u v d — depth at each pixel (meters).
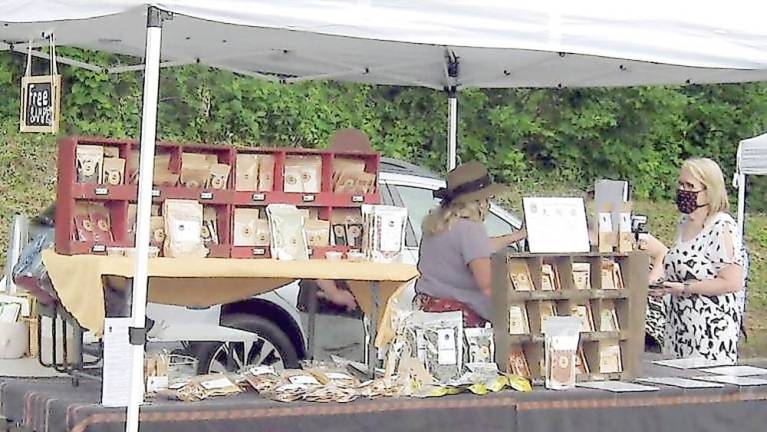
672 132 14.55
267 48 6.04
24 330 5.16
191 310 6.32
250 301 6.69
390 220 4.57
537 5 3.96
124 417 3.79
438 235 4.79
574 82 6.68
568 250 4.62
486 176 4.86
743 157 9.38
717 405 4.59
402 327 4.43
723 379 4.76
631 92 14.27
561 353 4.48
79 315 4.05
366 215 4.59
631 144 14.31
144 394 3.97
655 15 4.12
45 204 11.39
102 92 11.81
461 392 4.29
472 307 4.71
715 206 5.23
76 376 4.42
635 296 4.71
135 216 4.38
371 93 13.45
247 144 12.40
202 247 4.34
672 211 14.05
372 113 13.26
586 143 14.13
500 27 3.92
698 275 5.21
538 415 4.30
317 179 4.71
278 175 4.61
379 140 13.04
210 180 4.48
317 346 5.89
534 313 4.57
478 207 4.83
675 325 5.37
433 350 4.39
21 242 6.00
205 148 4.52
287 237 4.48
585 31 4.03
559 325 4.47
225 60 6.37
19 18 3.68
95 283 3.98
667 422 4.48
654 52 4.14
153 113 3.68
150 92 3.66
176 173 4.43
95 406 3.83
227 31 5.54
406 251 6.92
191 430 3.84
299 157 4.70
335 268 4.30
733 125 14.83
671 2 4.17
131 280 4.11
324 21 3.72
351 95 13.30
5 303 5.26
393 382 4.27
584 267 4.66
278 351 6.75
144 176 3.71
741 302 5.48
